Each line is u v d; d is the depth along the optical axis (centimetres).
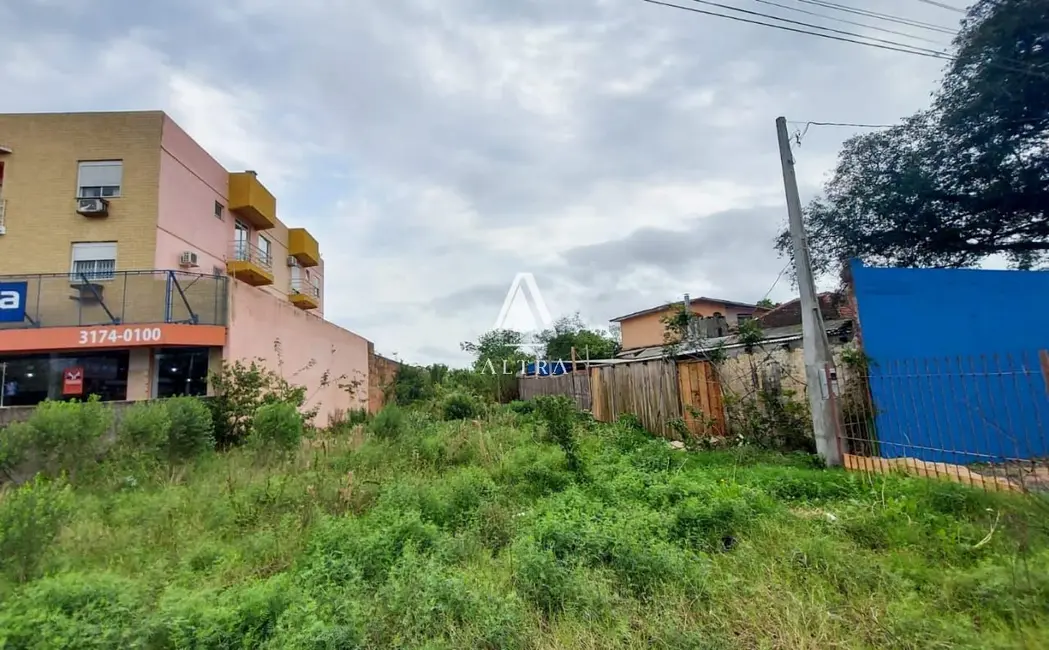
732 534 409
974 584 297
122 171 1486
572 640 270
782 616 280
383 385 2517
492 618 283
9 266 1430
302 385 1628
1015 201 1097
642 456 698
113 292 1167
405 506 498
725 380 916
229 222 1875
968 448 659
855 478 553
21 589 322
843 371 743
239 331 1241
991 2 1016
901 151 1195
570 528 390
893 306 738
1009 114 1016
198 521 503
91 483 644
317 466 729
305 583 347
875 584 312
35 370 1150
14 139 1488
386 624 291
